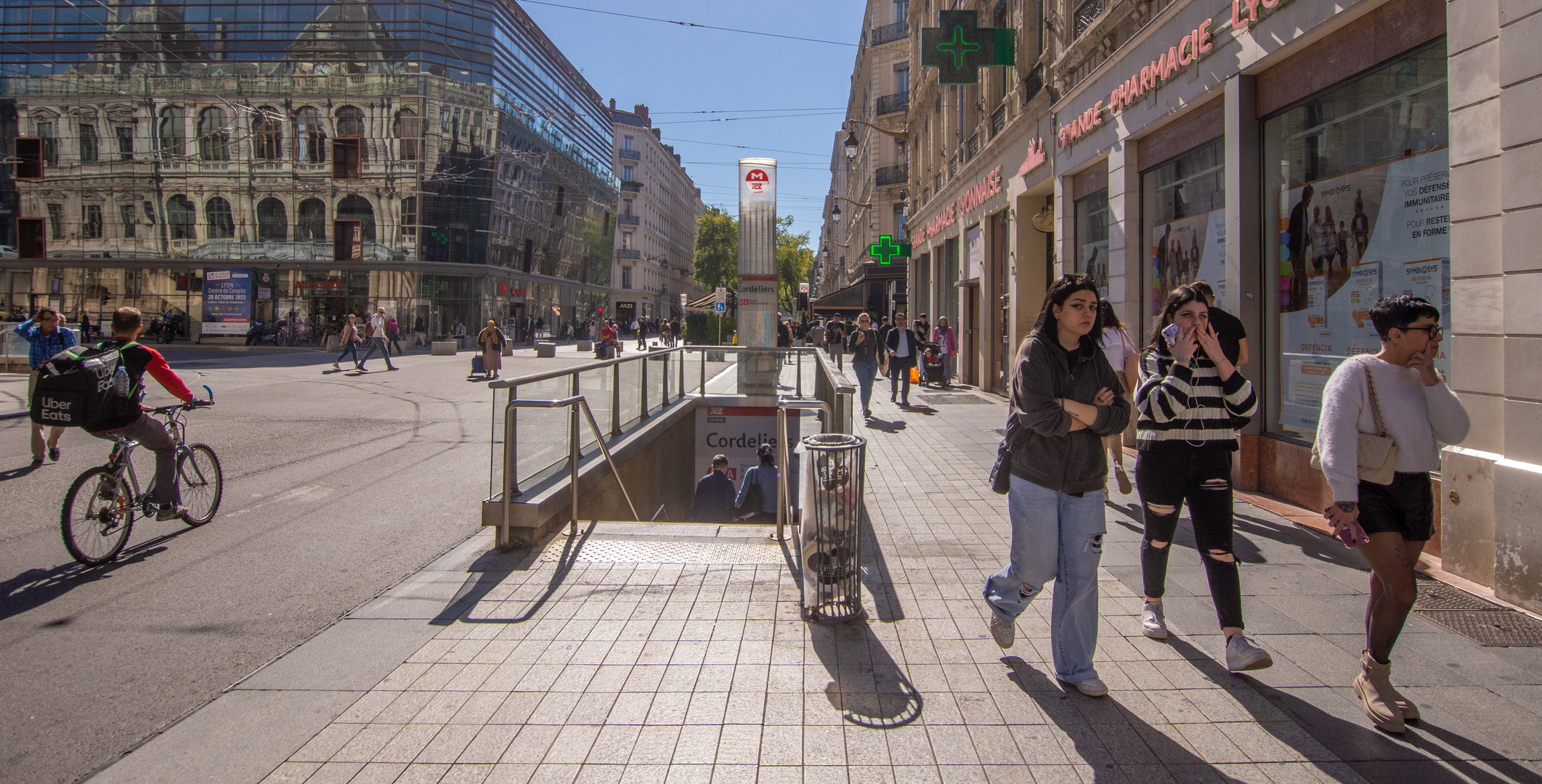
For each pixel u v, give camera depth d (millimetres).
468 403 14188
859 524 4102
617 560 5078
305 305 38875
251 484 7605
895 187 34719
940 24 12797
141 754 2889
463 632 3961
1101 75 9953
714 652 3699
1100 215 10656
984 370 16266
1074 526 3184
